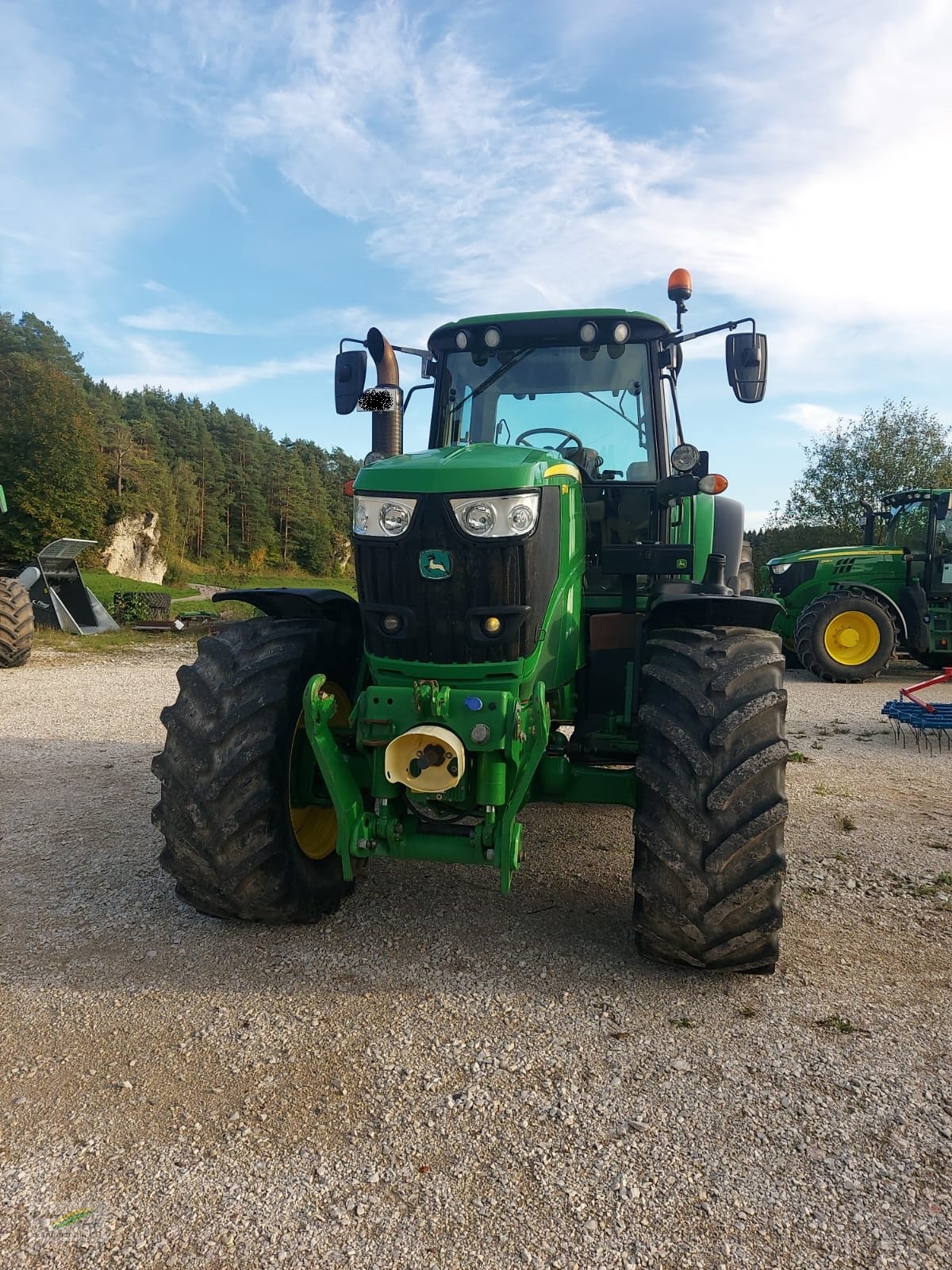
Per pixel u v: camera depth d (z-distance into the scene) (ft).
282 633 10.69
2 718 25.75
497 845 9.25
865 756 21.01
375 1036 8.38
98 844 14.15
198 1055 8.08
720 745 8.86
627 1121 7.07
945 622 37.17
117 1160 6.66
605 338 13.15
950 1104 7.25
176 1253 5.77
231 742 9.77
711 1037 8.33
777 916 8.88
